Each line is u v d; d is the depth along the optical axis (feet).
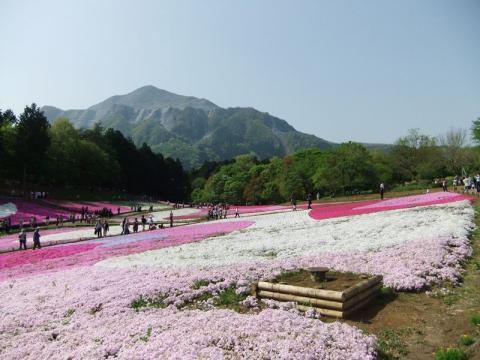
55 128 369.30
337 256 56.59
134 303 44.16
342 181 278.67
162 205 352.28
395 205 133.69
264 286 41.16
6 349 34.88
